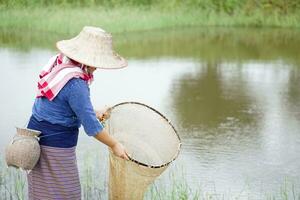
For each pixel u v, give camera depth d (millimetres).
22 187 5188
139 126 4262
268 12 25688
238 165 6254
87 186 5414
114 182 3928
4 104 8836
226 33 21625
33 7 22812
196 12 24984
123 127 4242
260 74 12227
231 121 8195
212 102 9359
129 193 3898
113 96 9656
